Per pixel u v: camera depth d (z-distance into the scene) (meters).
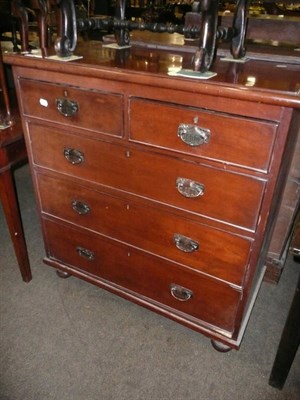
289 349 0.92
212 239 0.90
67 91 0.89
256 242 0.84
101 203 1.05
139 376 1.05
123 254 1.12
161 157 0.85
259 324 1.23
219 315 1.04
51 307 1.27
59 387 1.01
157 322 1.22
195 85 0.70
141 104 0.80
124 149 0.90
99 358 1.09
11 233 1.23
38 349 1.11
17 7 1.29
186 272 1.01
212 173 0.80
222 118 0.72
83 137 0.95
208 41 0.75
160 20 1.78
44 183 1.14
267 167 0.73
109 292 1.34
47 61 0.86
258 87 0.67
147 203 0.95
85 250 1.21
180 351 1.13
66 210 1.15
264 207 0.78
